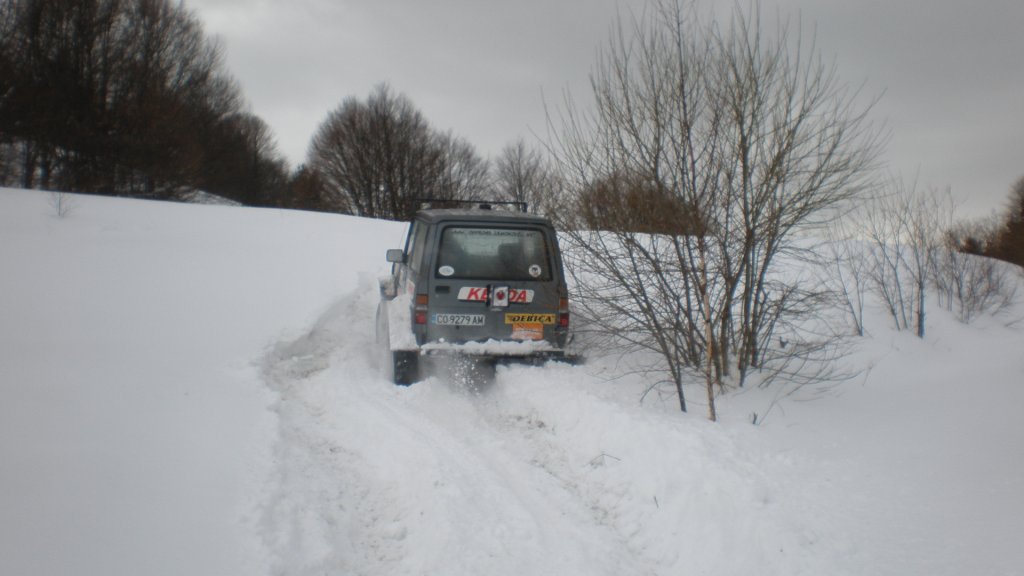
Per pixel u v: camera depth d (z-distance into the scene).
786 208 6.46
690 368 6.99
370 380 7.02
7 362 6.53
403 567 3.85
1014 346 10.26
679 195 6.10
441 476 4.73
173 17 44.94
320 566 3.67
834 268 11.98
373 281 11.34
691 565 3.98
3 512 3.82
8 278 10.09
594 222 6.57
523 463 5.30
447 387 6.85
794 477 4.80
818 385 7.24
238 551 3.64
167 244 13.99
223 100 51.31
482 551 3.93
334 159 54.38
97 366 6.61
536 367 6.97
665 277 6.45
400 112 54.72
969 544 3.77
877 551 3.81
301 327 8.32
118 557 3.50
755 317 6.91
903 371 8.65
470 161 55.75
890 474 4.88
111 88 39.34
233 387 6.29
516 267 7.00
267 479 4.47
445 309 6.91
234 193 53.00
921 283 10.93
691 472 4.72
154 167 38.44
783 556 3.85
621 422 5.54
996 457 5.02
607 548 4.14
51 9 36.66
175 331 8.02
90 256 12.10
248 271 11.50
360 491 4.73
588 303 7.43
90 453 4.67
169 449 4.84
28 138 33.88
